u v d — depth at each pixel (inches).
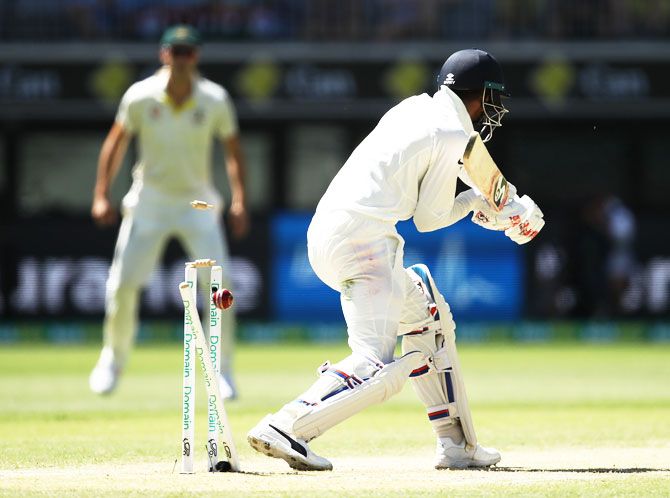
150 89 1273.4
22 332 2474.2
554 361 2057.1
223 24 2524.6
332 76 2517.2
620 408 1224.8
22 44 2512.3
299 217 2496.3
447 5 2549.2
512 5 2554.1
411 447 869.2
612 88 2546.8
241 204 1326.3
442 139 703.7
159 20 2532.0
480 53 725.3
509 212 735.1
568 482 649.6
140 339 2449.6
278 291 2486.5
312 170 2541.8
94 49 2514.8
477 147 692.1
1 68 2508.6
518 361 2060.8
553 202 2559.1
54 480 647.8
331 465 684.7
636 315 2534.5
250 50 2511.1
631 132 2566.4
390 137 708.7
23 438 932.0
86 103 2519.7
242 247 2493.8
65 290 2485.2
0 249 2488.9
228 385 1273.4
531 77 2544.3
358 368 682.2
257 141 2536.9
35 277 2481.5
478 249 2472.9
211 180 2559.1
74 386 1546.5
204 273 1305.4
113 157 1305.4
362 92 2519.7
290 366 1921.8
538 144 2568.9
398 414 1168.8
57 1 2532.0
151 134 1275.8
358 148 721.6
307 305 2485.2
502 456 810.2
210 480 642.2
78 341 2471.7
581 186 2564.0
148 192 1289.4
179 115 1269.7
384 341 696.4
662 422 1072.8
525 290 2490.2
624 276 2532.0
